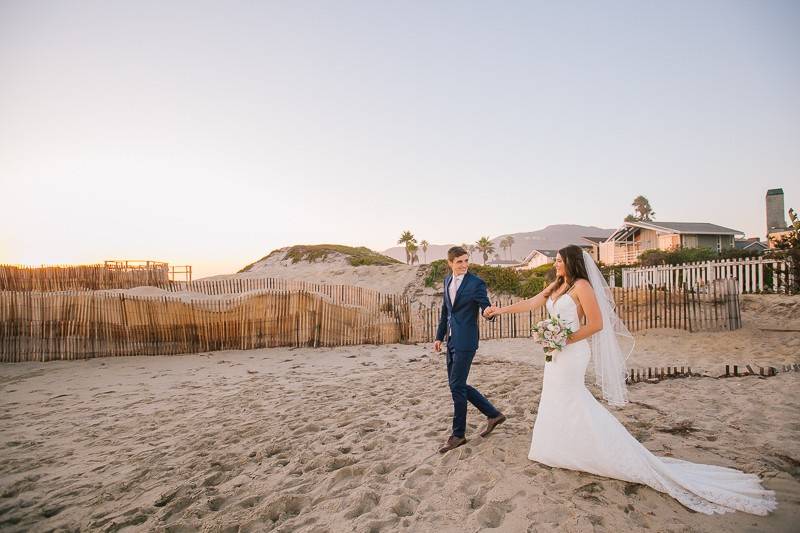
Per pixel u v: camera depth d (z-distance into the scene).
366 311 12.38
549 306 3.52
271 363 9.72
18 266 20.36
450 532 2.64
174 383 7.93
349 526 2.78
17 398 7.10
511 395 5.65
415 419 5.01
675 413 4.65
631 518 2.62
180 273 24.44
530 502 2.86
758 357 7.76
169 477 3.81
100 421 5.65
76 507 3.34
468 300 3.98
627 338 10.51
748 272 14.09
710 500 2.77
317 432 4.75
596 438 3.08
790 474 3.13
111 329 10.70
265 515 3.05
